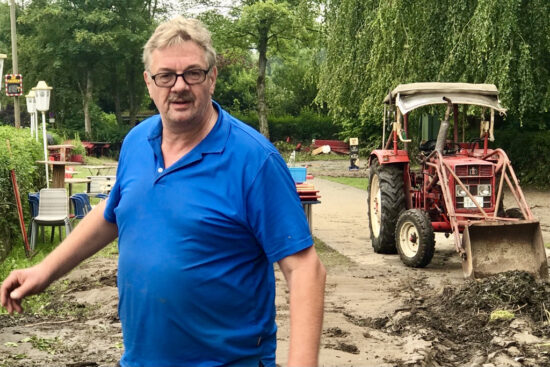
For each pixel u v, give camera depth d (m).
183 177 2.34
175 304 2.29
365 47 19.66
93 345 5.48
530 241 8.50
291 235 2.31
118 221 2.44
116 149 48.25
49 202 11.12
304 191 11.54
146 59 2.40
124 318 2.42
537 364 4.96
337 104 21.98
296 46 51.16
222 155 2.34
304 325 2.24
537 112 20.22
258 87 47.25
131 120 54.62
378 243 10.42
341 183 24.16
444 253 10.63
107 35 48.94
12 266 9.48
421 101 10.12
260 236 2.33
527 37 16.84
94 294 7.52
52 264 2.62
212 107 2.46
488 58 16.30
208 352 2.32
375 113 19.86
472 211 9.42
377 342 5.63
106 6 51.22
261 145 2.36
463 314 6.34
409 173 10.45
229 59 55.25
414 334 5.79
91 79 51.50
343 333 5.89
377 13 17.66
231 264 2.32
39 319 6.47
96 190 15.77
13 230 10.84
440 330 5.97
